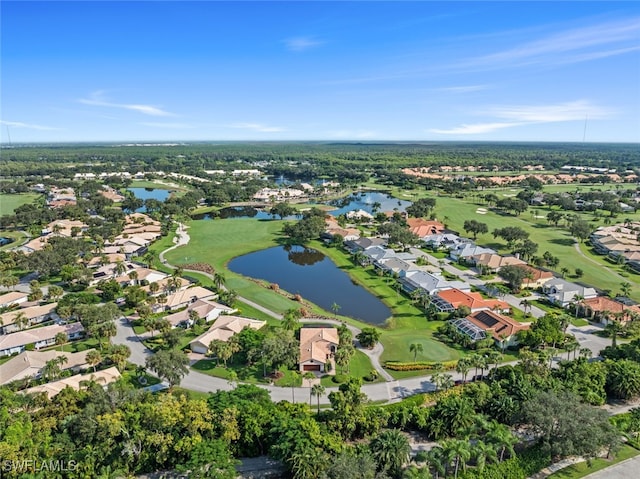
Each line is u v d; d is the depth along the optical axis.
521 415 82.00
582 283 169.12
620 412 91.94
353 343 121.88
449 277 175.62
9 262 181.88
